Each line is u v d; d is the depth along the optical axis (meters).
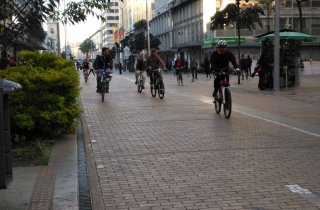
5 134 4.56
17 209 4.87
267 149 7.91
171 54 78.94
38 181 5.95
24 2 6.76
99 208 5.04
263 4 48.72
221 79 12.08
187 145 8.34
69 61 9.65
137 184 5.94
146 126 10.57
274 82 20.72
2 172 4.42
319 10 57.22
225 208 4.98
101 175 6.40
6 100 4.55
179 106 14.62
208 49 57.06
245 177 6.17
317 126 10.36
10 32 6.96
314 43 57.28
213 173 6.39
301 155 7.44
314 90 20.75
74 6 7.18
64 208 4.93
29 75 8.33
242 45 53.78
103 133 9.76
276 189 5.61
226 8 34.50
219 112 12.59
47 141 8.48
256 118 11.70
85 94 20.45
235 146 8.19
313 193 5.44
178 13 72.75
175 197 5.38
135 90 22.62
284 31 22.44
